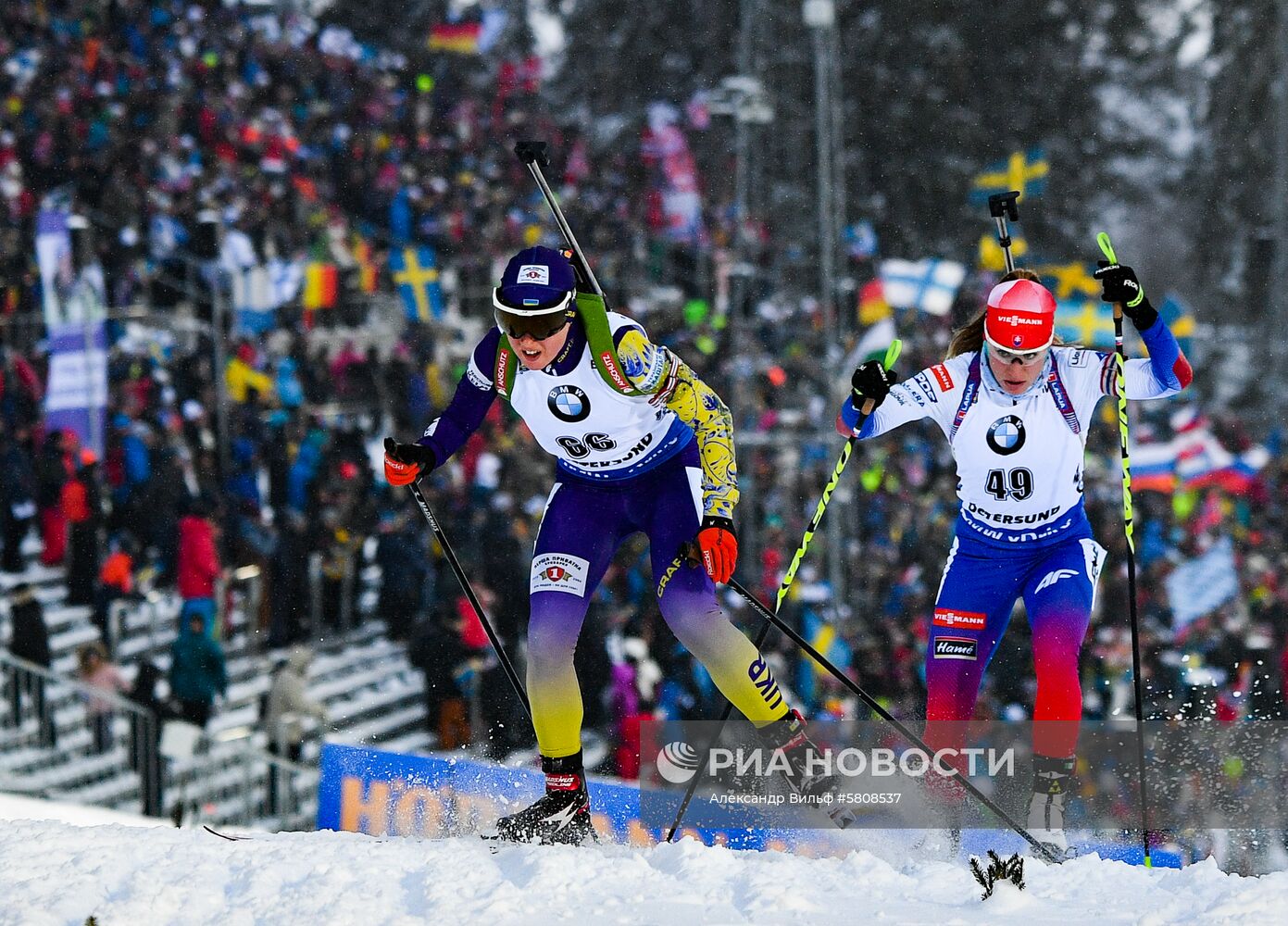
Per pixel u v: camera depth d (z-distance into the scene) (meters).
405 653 45.72
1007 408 15.58
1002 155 91.38
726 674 15.08
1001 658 46.50
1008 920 11.73
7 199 52.50
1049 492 15.90
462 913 11.73
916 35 89.06
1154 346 15.32
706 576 15.18
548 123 74.31
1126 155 95.44
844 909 11.98
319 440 47.62
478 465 47.16
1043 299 14.87
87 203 53.56
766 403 55.69
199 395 48.25
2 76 55.34
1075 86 94.00
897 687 47.22
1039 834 15.41
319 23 72.44
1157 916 11.50
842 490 53.16
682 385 14.66
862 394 15.76
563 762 14.69
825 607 48.56
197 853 13.26
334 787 18.53
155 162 56.00
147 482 44.84
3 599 44.50
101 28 58.91
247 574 45.12
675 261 66.00
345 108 65.00
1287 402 88.44
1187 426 59.91
